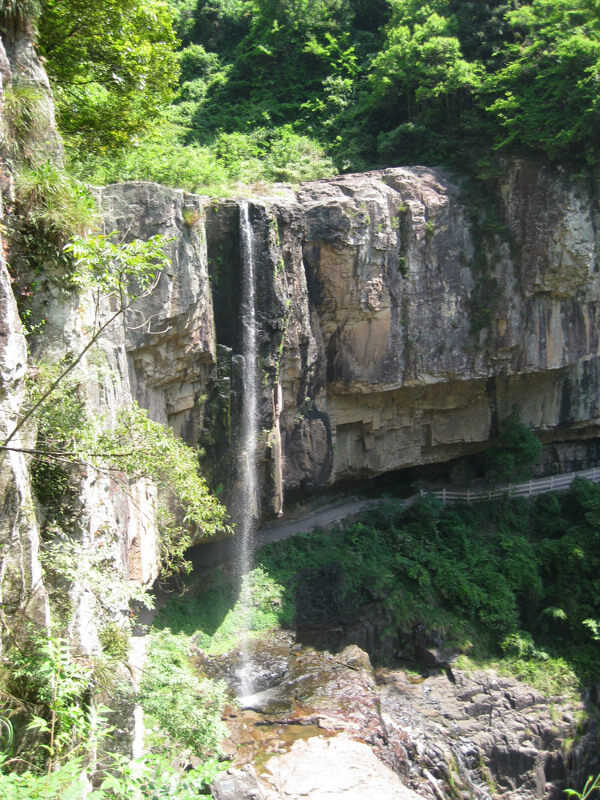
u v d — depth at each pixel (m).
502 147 27.52
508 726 21.86
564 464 33.09
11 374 8.61
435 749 19.64
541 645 25.05
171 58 20.36
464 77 28.70
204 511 11.15
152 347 17.55
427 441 29.00
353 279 24.06
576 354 28.91
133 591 11.48
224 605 21.86
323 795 15.41
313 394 24.89
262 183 25.08
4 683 8.02
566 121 26.06
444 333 26.27
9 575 8.34
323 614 23.03
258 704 18.81
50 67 17.77
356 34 39.62
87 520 10.34
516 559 26.58
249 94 38.84
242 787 14.57
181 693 11.96
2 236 9.59
